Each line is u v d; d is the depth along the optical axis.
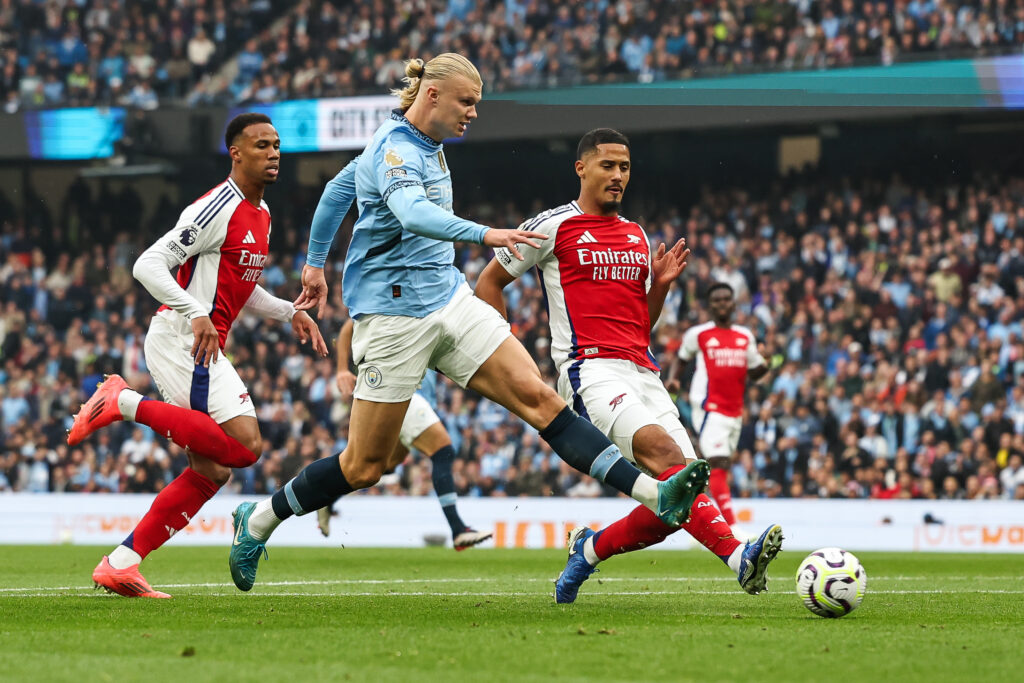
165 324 12.20
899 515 30.64
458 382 10.86
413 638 8.25
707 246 42.94
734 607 11.37
